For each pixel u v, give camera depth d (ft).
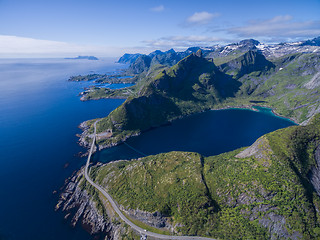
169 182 554.05
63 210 547.08
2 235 467.52
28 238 463.01
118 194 569.23
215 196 506.48
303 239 391.04
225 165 572.51
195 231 447.01
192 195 498.28
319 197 453.17
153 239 450.30
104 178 648.38
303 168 495.41
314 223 406.82
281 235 410.11
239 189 490.49
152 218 479.82
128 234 468.75
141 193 545.85
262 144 562.25
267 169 495.82
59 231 486.79
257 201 456.86
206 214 464.24
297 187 447.42
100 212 533.96
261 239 412.98
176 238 445.37
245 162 547.90
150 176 591.78
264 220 432.66
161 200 509.35
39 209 545.03
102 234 486.79
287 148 522.06
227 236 430.20
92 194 591.78
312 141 549.54
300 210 422.82
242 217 450.71
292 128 582.76
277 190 451.94
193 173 564.71
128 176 622.54
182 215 470.80
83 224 511.81
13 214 524.93
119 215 514.27
